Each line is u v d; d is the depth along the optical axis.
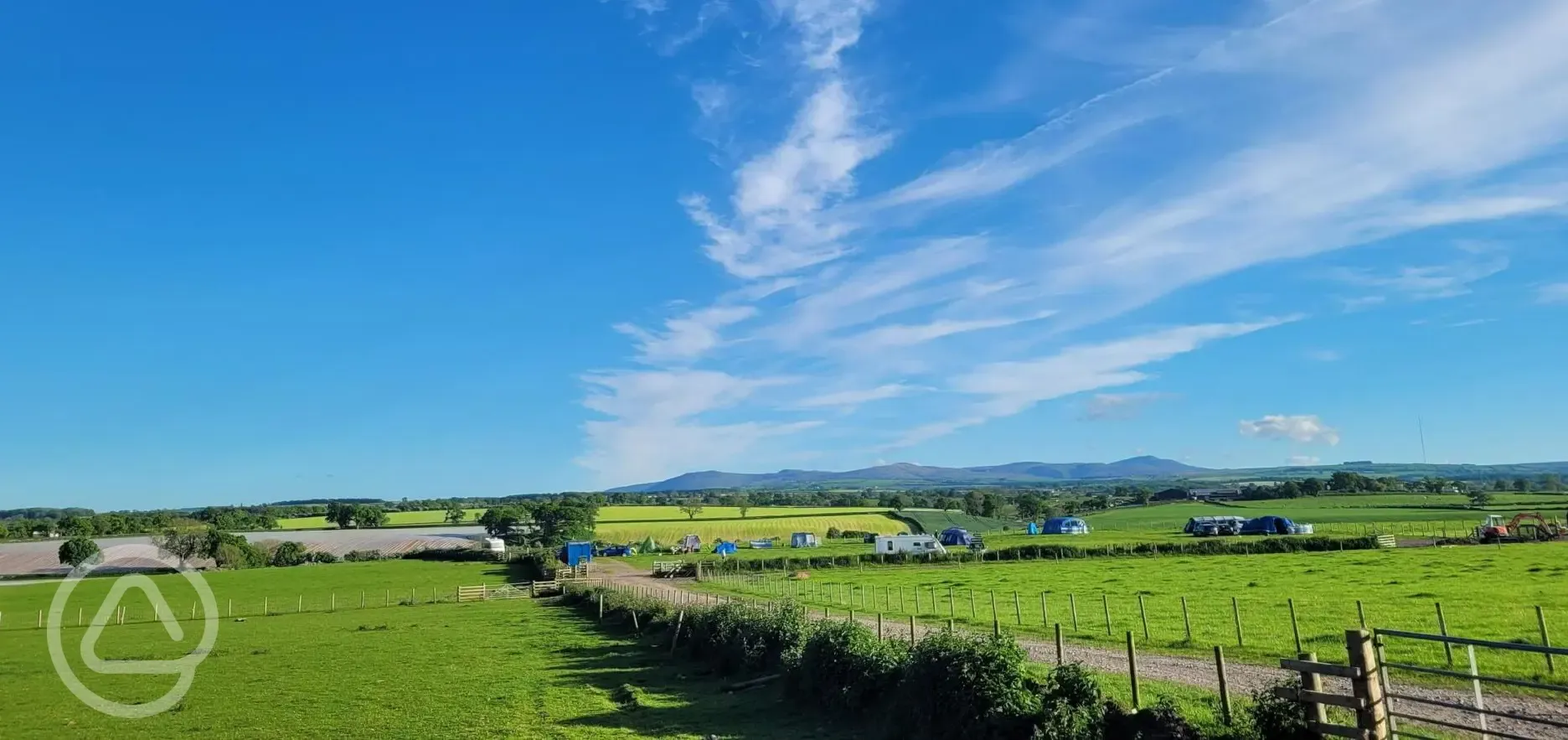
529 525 163.38
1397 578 53.78
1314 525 127.62
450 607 74.38
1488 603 39.28
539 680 33.50
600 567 115.31
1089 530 143.12
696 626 36.41
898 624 42.91
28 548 135.00
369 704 30.70
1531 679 22.78
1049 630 37.25
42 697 35.69
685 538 144.88
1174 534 122.44
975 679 18.12
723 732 22.92
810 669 24.84
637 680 32.09
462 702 29.88
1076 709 17.02
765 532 166.25
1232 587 53.16
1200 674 25.69
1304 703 15.29
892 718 20.34
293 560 133.50
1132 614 41.59
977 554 95.31
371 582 100.88
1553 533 92.50
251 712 30.50
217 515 184.88
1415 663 25.88
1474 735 17.66
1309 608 40.41
